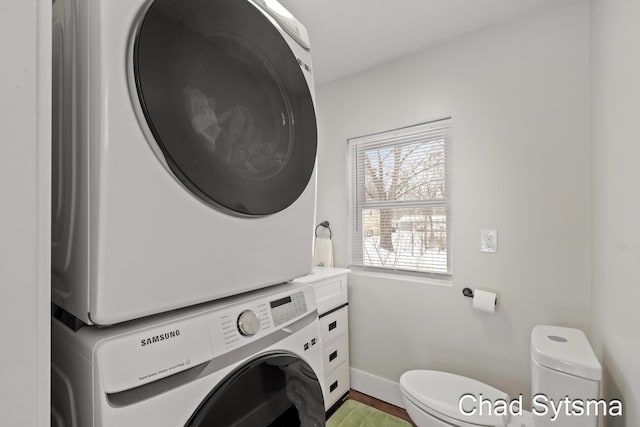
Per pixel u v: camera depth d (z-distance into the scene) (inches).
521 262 65.8
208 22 24.4
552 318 62.5
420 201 81.7
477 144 71.3
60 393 21.9
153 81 20.3
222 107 25.2
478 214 71.0
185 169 21.8
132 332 20.8
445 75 75.9
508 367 67.2
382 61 85.4
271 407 28.5
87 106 19.0
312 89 37.7
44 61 16.8
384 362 85.9
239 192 26.0
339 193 96.0
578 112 60.3
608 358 47.1
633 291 37.1
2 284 15.3
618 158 42.0
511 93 67.2
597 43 53.2
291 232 32.9
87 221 18.9
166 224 21.5
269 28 30.8
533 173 64.7
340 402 84.2
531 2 62.2
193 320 23.9
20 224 15.9
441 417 56.2
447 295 75.5
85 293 19.0
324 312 79.1
